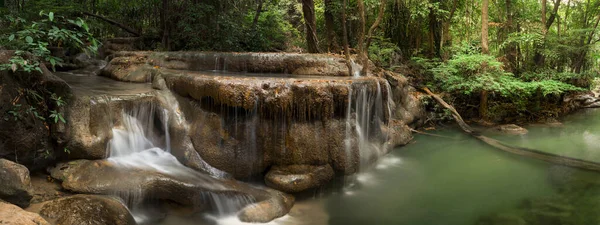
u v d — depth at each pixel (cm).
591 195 640
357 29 1405
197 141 604
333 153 631
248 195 546
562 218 551
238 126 594
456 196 641
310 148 610
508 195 645
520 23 1612
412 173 754
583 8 1805
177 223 504
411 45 1485
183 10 1292
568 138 1050
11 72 483
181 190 514
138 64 941
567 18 1944
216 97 589
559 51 1452
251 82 591
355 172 669
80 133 539
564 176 742
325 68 905
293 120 607
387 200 620
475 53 1311
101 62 1098
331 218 549
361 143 716
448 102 1227
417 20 1442
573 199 624
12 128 482
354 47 1371
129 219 448
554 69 1505
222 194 532
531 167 800
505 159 857
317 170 608
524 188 678
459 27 1755
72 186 482
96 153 543
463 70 1222
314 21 1188
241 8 1470
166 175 527
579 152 908
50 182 500
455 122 1230
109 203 448
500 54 1577
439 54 1477
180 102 659
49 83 529
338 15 1357
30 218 349
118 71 898
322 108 617
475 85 1130
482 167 799
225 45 1244
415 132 1074
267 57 929
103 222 423
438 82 1268
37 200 452
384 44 1362
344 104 639
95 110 563
